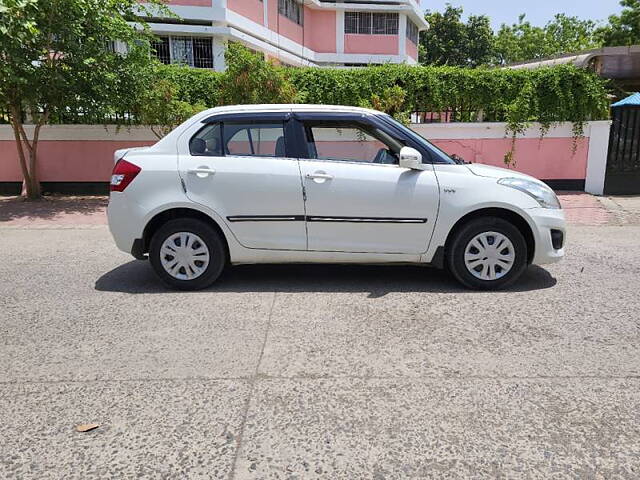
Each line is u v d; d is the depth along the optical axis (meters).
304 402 3.07
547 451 2.62
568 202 10.61
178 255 5.05
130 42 10.45
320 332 4.08
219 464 2.54
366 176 4.88
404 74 11.38
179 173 4.92
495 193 4.85
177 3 18.66
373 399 3.10
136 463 2.55
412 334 4.03
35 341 3.94
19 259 6.54
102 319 4.38
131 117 11.56
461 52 40.50
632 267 5.97
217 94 11.30
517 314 4.44
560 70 11.30
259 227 4.94
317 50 28.83
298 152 4.99
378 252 4.98
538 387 3.22
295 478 2.44
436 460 2.56
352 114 5.05
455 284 5.27
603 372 3.41
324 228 4.93
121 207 4.96
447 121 12.00
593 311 4.51
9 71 8.81
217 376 3.38
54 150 11.67
